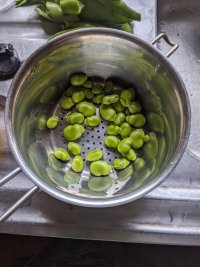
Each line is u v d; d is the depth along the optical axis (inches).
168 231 10.7
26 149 10.1
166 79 9.9
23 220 10.7
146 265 13.6
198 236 10.7
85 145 11.8
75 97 11.7
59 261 13.8
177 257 13.6
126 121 11.7
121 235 10.8
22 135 10.1
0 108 12.2
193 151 12.8
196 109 13.5
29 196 9.1
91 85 11.9
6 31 12.3
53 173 10.7
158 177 8.9
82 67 11.5
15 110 9.4
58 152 11.2
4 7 12.5
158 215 10.8
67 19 11.6
